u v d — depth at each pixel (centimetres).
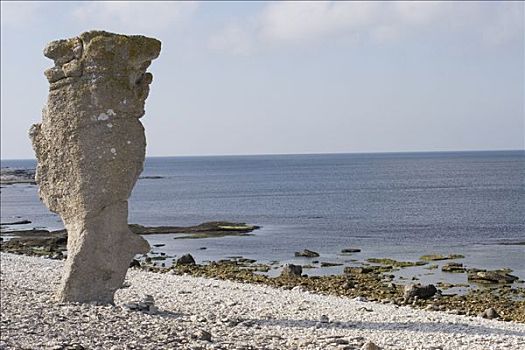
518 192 9950
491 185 11850
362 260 4119
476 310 2591
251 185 14238
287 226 6303
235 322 1942
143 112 2016
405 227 5994
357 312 2219
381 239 5216
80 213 2003
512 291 3053
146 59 1988
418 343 1722
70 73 1966
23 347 1491
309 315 2119
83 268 2019
